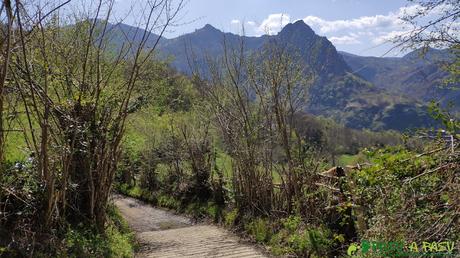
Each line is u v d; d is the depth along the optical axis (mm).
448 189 4105
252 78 9836
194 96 14180
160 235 11062
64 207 7176
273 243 8891
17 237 6273
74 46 7820
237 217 11227
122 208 16766
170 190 17172
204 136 15016
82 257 6863
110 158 8359
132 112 8984
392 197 4508
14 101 6672
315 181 8695
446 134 4078
